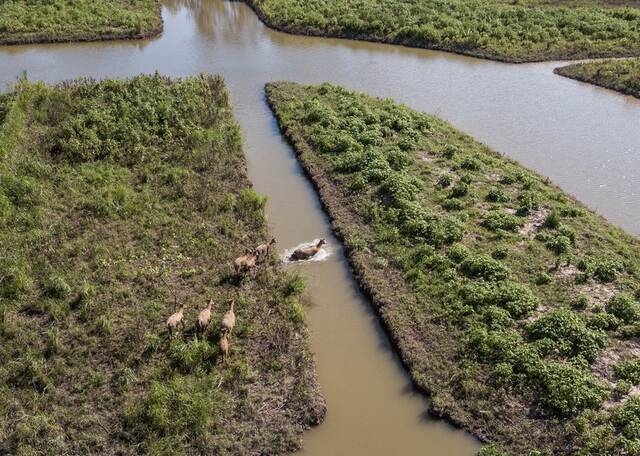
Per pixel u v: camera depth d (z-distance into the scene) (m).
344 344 19.84
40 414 16.17
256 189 28.67
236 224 25.17
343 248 24.41
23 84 34.56
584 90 40.69
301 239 25.08
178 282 21.61
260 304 20.72
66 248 22.69
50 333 18.53
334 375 18.66
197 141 30.88
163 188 27.23
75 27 50.00
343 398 17.84
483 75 43.28
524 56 45.97
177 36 52.41
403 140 31.52
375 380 18.52
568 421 16.31
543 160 31.31
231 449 15.87
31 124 30.95
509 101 38.78
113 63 45.12
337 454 16.14
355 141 31.25
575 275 21.80
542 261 22.59
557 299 20.70
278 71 43.91
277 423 16.67
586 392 16.78
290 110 36.06
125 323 19.52
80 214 24.97
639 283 21.39
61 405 16.70
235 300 20.72
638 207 27.38
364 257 23.42
